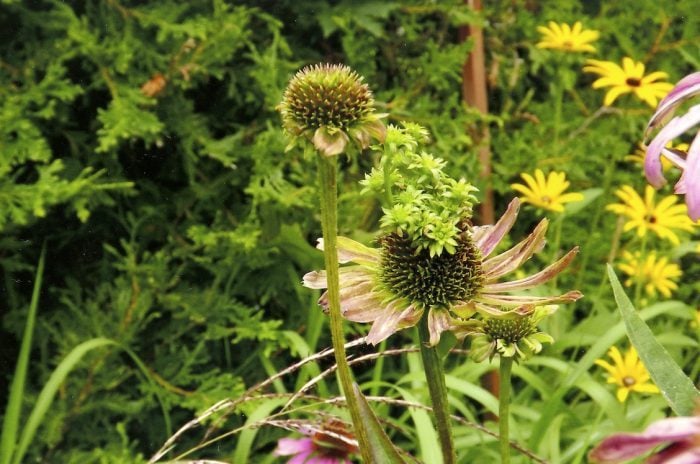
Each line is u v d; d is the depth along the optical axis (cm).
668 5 185
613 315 148
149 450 146
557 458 112
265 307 156
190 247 145
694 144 74
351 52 155
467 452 117
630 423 118
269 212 145
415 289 76
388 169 75
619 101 186
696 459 66
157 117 144
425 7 163
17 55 139
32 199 129
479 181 164
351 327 152
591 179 179
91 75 143
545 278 77
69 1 145
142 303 140
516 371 126
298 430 88
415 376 123
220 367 152
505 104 179
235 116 156
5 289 142
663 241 170
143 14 142
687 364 156
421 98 162
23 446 113
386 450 74
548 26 181
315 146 72
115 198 146
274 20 147
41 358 140
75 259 147
